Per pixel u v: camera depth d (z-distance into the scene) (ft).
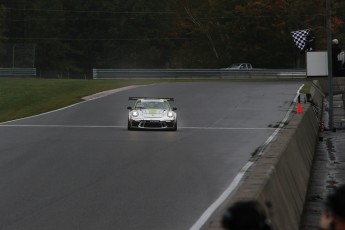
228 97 427.33
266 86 532.73
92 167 157.28
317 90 468.34
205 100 406.62
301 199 127.54
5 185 131.85
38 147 197.57
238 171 150.61
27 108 369.71
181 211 106.42
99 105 377.30
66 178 140.87
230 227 26.96
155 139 222.89
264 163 111.65
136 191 125.39
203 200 115.85
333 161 213.25
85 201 115.24
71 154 181.57
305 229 112.78
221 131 252.62
